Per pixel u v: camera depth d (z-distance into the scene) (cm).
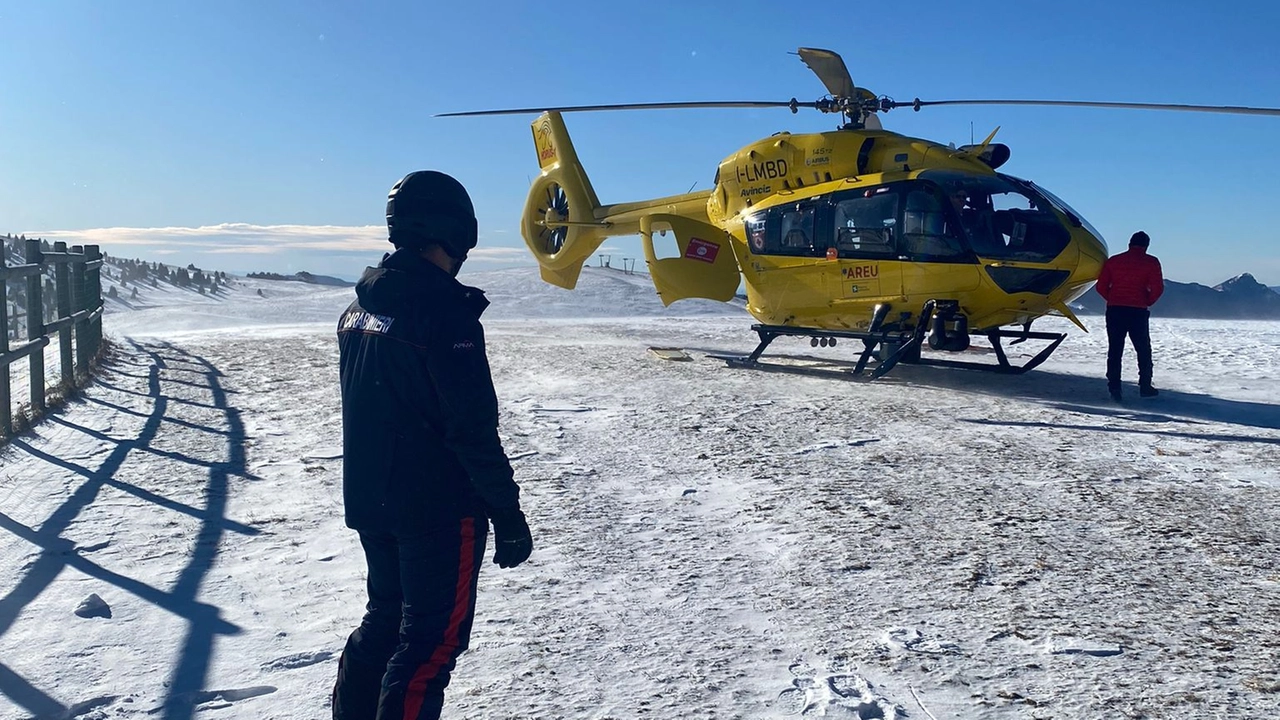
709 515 570
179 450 750
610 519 562
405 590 276
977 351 1580
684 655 369
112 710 322
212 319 2502
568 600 431
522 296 3119
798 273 1243
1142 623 397
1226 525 542
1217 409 960
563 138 1695
